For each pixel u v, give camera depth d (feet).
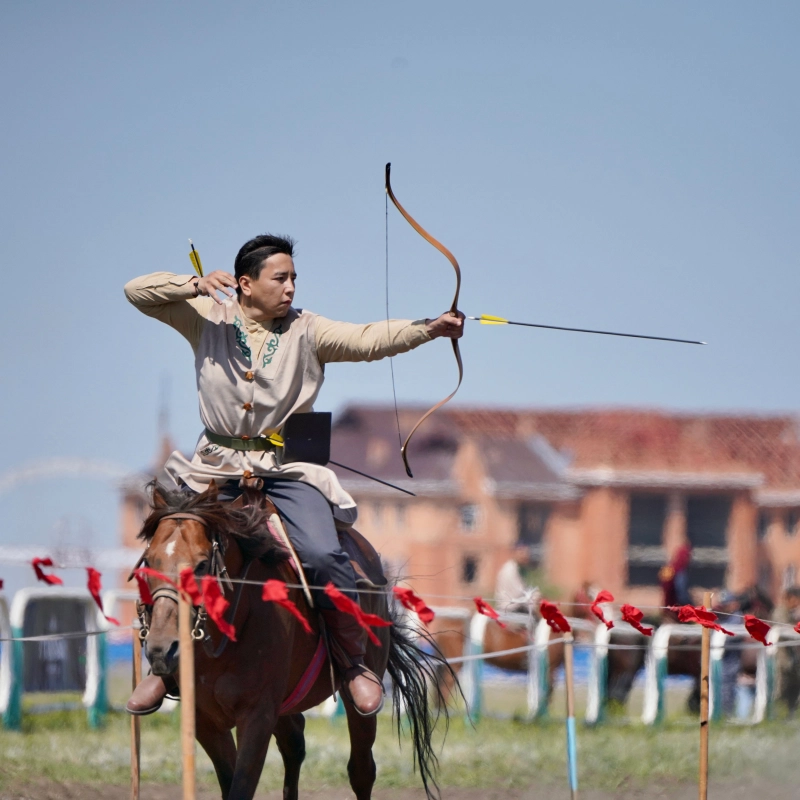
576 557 510.99
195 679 56.65
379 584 66.95
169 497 55.72
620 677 136.87
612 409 548.72
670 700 155.43
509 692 150.00
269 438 61.46
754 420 541.34
